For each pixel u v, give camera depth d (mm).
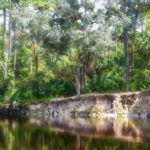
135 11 51219
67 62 50969
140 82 54594
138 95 45469
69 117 45656
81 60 51969
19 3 58312
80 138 26750
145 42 55438
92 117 44844
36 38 51406
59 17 51375
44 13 51312
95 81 54188
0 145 23828
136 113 44656
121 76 54969
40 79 55656
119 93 46531
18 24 51938
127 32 51781
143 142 24562
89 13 50125
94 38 49219
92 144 23938
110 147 22703
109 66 55469
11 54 61250
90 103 46531
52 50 51188
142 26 56000
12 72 58188
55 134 29000
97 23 49906
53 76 55281
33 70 58750
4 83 55844
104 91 53719
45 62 56031
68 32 50156
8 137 27453
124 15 50250
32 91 54906
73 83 54469
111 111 45406
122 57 56031
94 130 31297
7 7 59938
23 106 51000
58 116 47312
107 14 50906
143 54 56375
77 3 50781
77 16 50875
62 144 24062
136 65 56281
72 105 47406
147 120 40312
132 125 34938
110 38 49844
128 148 22281
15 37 59219
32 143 24547
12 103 52250
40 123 38125
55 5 52969
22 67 59562
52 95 54250
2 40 64500
